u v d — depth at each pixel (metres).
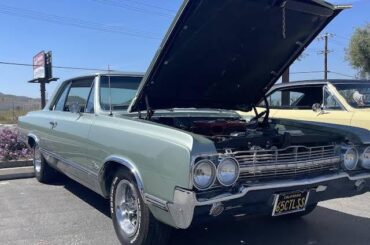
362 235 4.66
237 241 4.44
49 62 20.75
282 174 3.66
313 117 7.46
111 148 4.16
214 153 3.29
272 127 4.99
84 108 5.10
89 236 4.58
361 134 4.30
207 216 3.32
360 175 4.14
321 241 4.47
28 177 7.53
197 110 5.53
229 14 3.82
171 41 3.83
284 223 5.02
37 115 6.64
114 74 5.17
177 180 3.27
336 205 5.84
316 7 4.12
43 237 4.55
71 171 5.30
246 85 5.00
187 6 3.55
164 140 3.47
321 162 3.90
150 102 4.59
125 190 4.14
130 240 3.98
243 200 3.41
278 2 3.88
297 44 4.64
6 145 8.48
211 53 4.22
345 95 7.42
